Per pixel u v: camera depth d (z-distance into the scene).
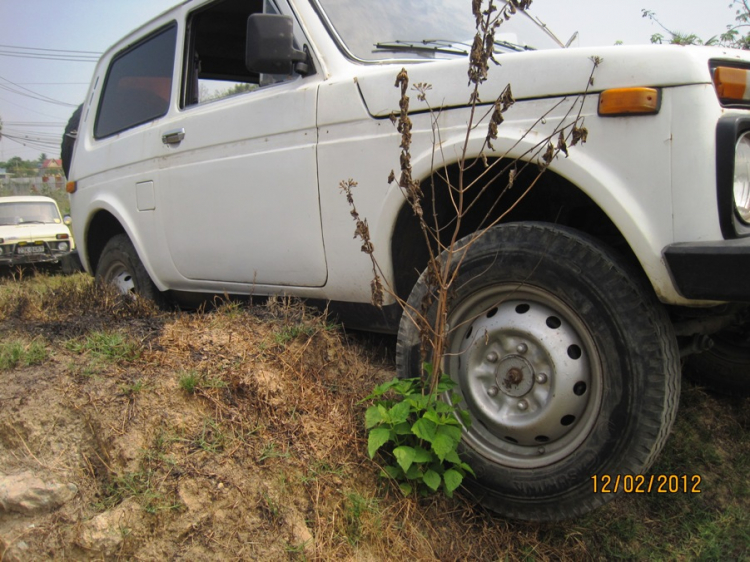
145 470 2.15
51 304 3.72
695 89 1.88
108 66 4.46
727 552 2.39
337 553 2.02
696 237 1.87
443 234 2.68
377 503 2.19
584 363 2.09
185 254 3.52
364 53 2.82
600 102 2.00
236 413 2.40
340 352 2.86
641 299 1.96
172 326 3.01
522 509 2.20
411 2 3.18
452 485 2.15
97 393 2.45
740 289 1.76
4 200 12.38
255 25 2.69
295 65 2.81
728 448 2.93
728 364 3.10
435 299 2.33
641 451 1.95
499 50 3.10
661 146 1.90
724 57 2.02
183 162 3.44
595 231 2.52
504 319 2.24
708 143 1.86
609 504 2.56
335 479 2.23
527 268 2.15
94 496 2.18
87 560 1.98
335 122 2.68
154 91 3.86
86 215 4.39
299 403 2.50
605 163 2.00
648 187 1.93
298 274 2.95
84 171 4.44
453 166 2.40
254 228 3.07
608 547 2.37
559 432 2.13
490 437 2.28
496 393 2.26
